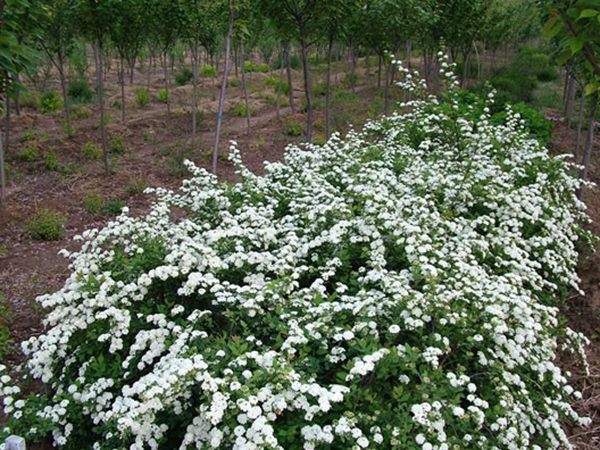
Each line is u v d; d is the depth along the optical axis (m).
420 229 4.59
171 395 3.16
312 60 27.27
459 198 5.69
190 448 3.42
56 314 4.13
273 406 2.98
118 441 3.43
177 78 22.48
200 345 3.61
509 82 17.52
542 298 5.19
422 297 3.67
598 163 11.04
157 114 15.64
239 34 10.99
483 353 3.62
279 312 3.76
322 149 7.00
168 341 3.64
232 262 4.39
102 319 4.05
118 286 4.09
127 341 4.05
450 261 4.52
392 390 3.35
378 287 4.29
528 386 3.92
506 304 3.84
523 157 7.08
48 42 12.37
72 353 4.10
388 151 7.09
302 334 3.45
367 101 16.84
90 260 4.62
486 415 3.34
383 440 3.05
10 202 8.98
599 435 4.29
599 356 5.22
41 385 4.57
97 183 10.09
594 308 5.91
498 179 5.85
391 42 12.12
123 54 13.23
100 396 3.62
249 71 25.86
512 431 3.23
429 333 3.74
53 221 7.86
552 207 6.04
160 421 3.48
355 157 6.88
